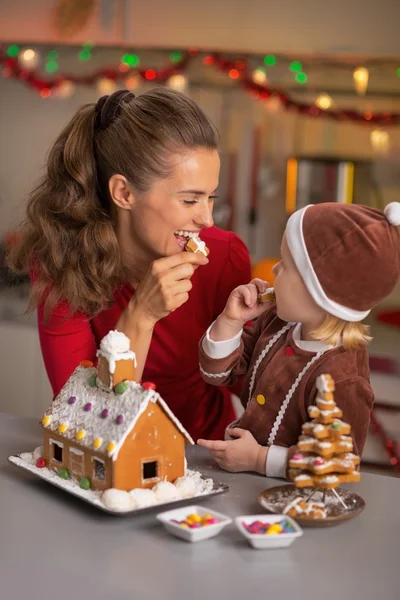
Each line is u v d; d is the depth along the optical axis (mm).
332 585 879
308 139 3895
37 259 1462
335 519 1009
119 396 1093
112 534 999
